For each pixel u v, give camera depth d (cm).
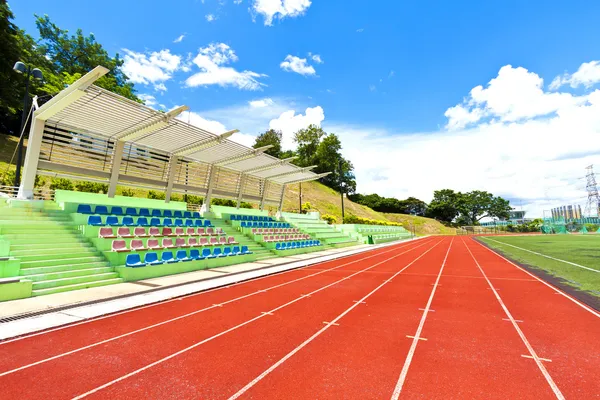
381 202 10675
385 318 725
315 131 8462
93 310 767
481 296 948
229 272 1376
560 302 860
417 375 443
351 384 417
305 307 827
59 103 1183
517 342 570
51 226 1220
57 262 1032
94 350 536
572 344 557
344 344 564
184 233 1705
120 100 1223
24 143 3045
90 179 1589
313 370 460
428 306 835
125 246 1280
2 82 2795
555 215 8788
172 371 457
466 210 11094
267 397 385
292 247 2281
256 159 2277
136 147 1770
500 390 400
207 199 2244
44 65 3416
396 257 2219
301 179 2930
